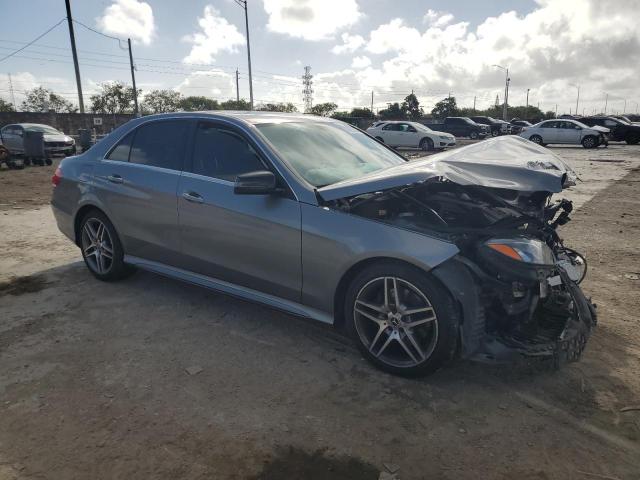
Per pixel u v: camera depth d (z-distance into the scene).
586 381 3.00
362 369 3.16
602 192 10.52
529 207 3.59
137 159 4.26
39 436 2.49
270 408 2.74
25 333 3.62
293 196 3.28
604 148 26.42
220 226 3.61
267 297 3.55
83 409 2.71
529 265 2.80
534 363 3.05
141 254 4.29
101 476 2.23
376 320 3.05
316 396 2.86
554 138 26.86
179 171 3.93
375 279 2.99
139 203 4.12
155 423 2.60
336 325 3.30
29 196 10.09
